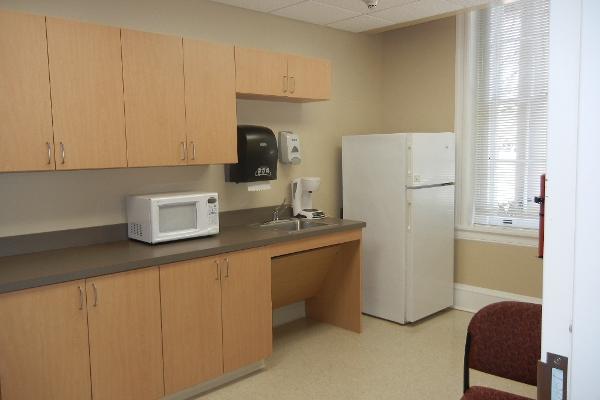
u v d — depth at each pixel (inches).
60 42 97.5
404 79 185.8
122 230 123.0
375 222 161.9
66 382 91.6
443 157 162.6
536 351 72.7
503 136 163.5
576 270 21.6
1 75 90.9
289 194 162.7
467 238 172.2
